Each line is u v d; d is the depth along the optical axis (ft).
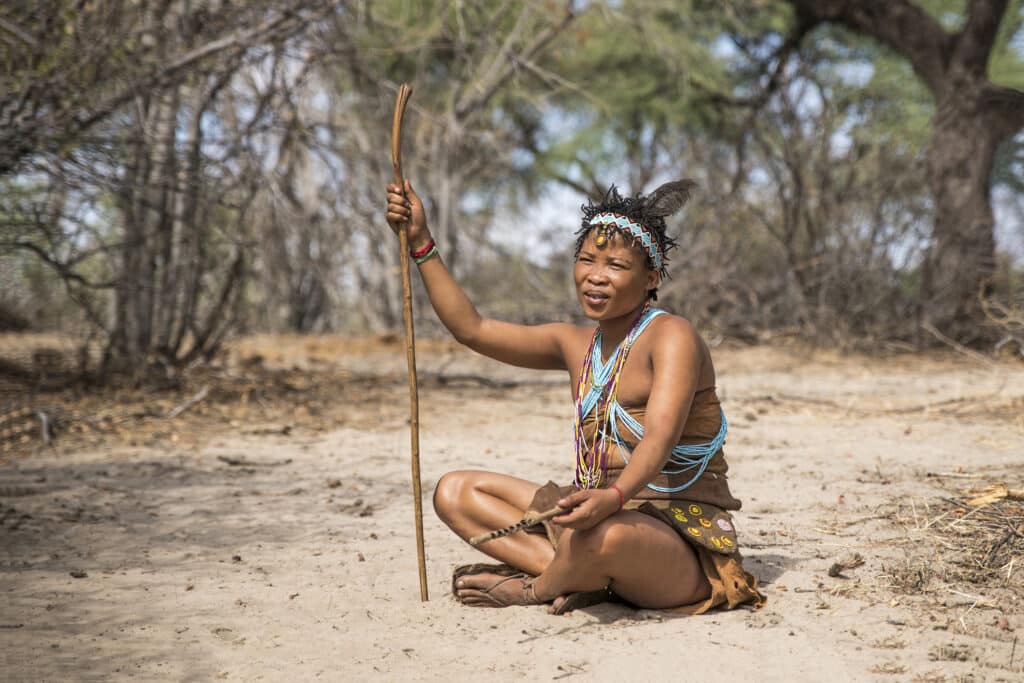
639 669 10.02
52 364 33.24
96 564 14.05
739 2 65.62
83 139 25.98
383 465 21.39
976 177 49.24
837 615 11.53
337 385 34.35
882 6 55.67
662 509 11.50
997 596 12.10
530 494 12.23
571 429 26.45
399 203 12.32
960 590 12.32
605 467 11.70
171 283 33.35
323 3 30.32
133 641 11.04
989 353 44.80
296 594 12.67
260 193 36.32
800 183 48.14
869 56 66.49
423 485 19.33
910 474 19.29
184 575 13.53
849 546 14.37
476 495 12.30
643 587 11.39
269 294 54.54
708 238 50.39
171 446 23.57
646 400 11.54
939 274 47.21
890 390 33.60
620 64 73.61
